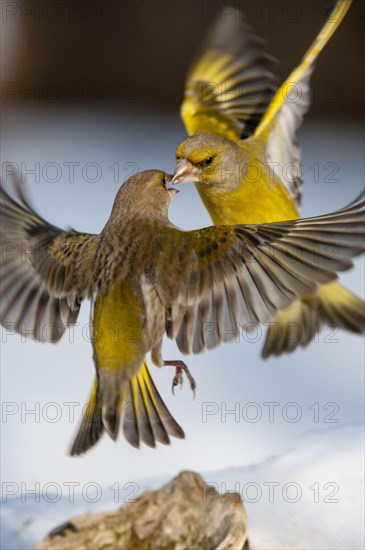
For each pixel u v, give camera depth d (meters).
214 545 7.64
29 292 8.81
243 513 7.75
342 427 10.20
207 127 12.93
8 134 22.88
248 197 11.60
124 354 8.46
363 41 22.75
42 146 22.38
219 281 8.04
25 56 23.80
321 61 22.67
